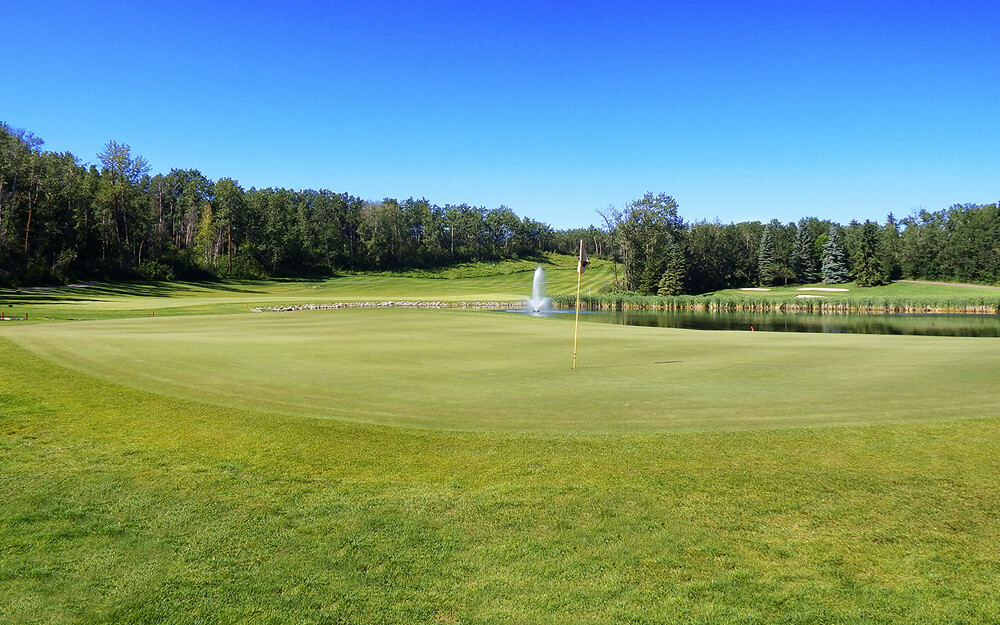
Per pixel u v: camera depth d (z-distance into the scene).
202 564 4.66
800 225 105.81
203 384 10.94
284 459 6.96
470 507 5.64
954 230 106.88
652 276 89.75
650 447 7.26
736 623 3.83
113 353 14.43
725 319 52.81
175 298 60.03
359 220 137.50
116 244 84.69
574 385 11.24
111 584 4.39
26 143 72.88
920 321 49.50
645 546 4.84
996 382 11.20
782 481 6.14
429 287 97.06
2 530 5.21
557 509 5.56
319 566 4.61
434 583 4.36
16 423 8.33
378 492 6.02
